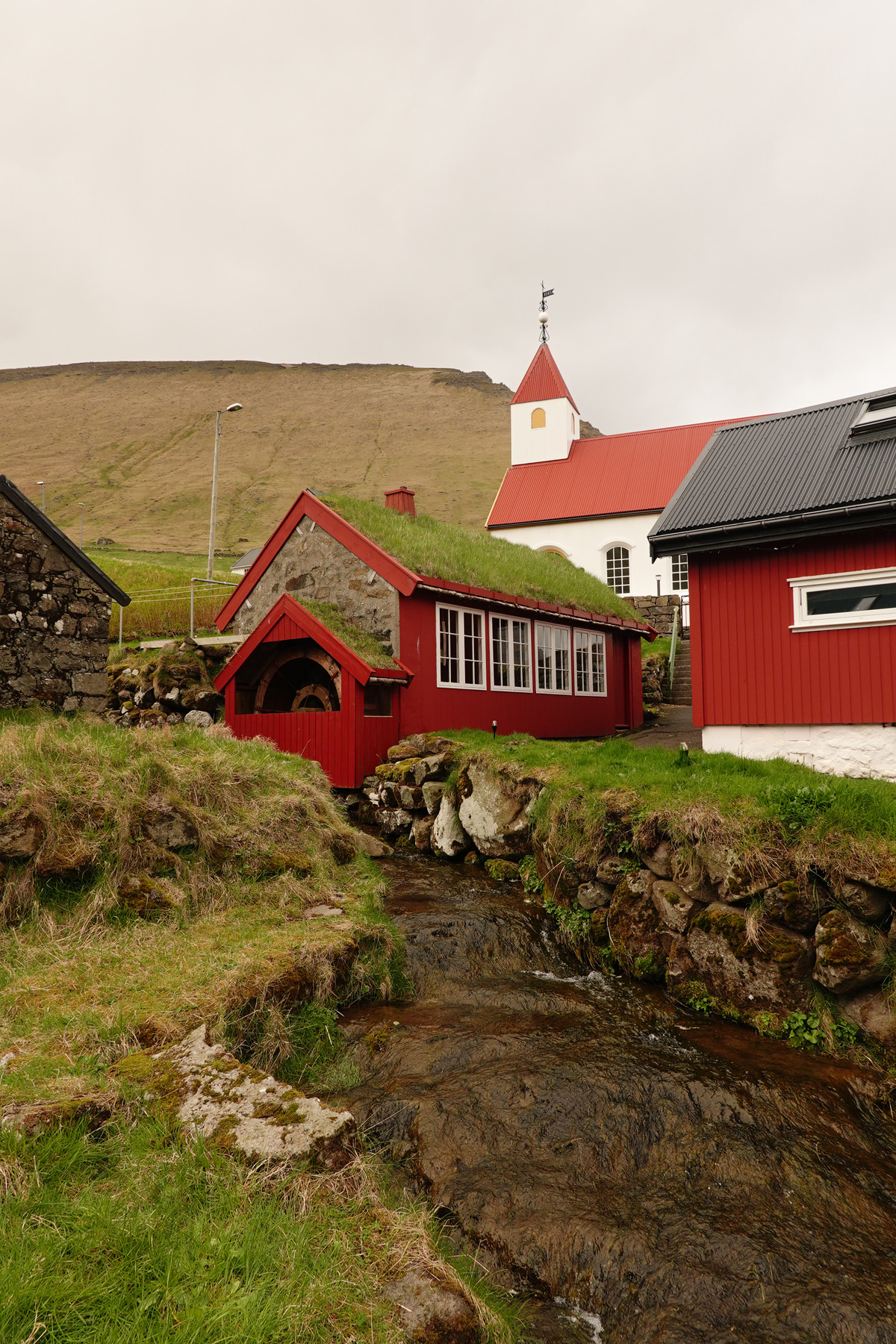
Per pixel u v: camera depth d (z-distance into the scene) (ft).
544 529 99.30
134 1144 12.01
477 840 33.06
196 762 27.35
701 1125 15.34
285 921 22.45
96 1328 8.63
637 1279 11.94
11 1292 8.70
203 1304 8.99
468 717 47.03
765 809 21.75
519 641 52.08
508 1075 16.57
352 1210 11.46
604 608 60.85
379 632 43.83
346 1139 12.67
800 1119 15.69
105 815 22.49
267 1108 13.01
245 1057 16.62
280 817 27.32
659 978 22.50
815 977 19.15
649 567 93.61
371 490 369.09
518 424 109.29
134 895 21.74
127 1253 9.73
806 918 19.88
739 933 20.43
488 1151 14.56
